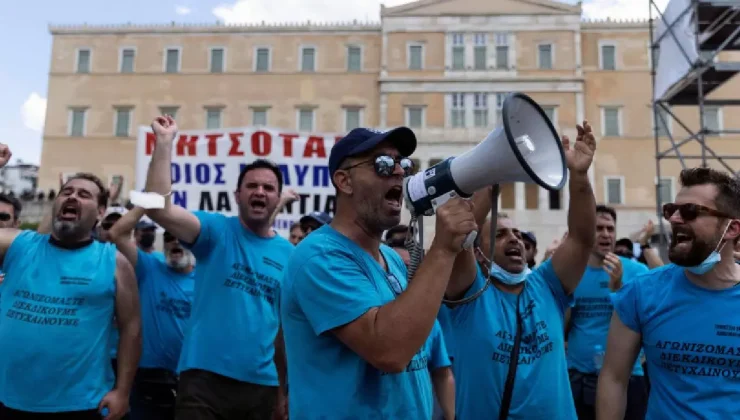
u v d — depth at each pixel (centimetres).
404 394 201
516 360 297
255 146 735
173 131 388
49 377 329
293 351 201
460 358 307
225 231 405
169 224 378
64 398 331
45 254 354
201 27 3322
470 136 3044
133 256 452
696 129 3009
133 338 369
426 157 3047
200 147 736
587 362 471
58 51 3350
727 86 2981
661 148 3045
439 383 288
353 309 182
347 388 189
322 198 736
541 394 294
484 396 297
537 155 188
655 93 1177
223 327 377
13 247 360
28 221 2850
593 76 3156
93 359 345
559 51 3142
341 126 3228
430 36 3212
